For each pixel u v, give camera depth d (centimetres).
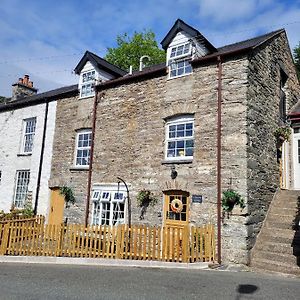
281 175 1310
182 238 928
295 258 878
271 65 1259
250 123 1045
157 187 1182
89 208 1365
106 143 1383
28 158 1692
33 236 1017
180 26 1246
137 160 1266
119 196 1283
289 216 1055
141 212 1204
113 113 1392
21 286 662
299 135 1381
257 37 1421
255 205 1028
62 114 1598
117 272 824
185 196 1125
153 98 1276
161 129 1224
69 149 1520
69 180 1477
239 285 712
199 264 923
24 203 1656
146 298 603
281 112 1321
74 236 1006
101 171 1368
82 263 947
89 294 618
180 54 1248
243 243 955
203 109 1127
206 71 1148
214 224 1020
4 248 1009
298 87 1534
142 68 1708
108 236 992
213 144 1079
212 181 1054
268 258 925
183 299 603
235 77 1071
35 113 1722
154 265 923
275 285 719
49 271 820
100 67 1508
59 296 599
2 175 1797
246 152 1005
